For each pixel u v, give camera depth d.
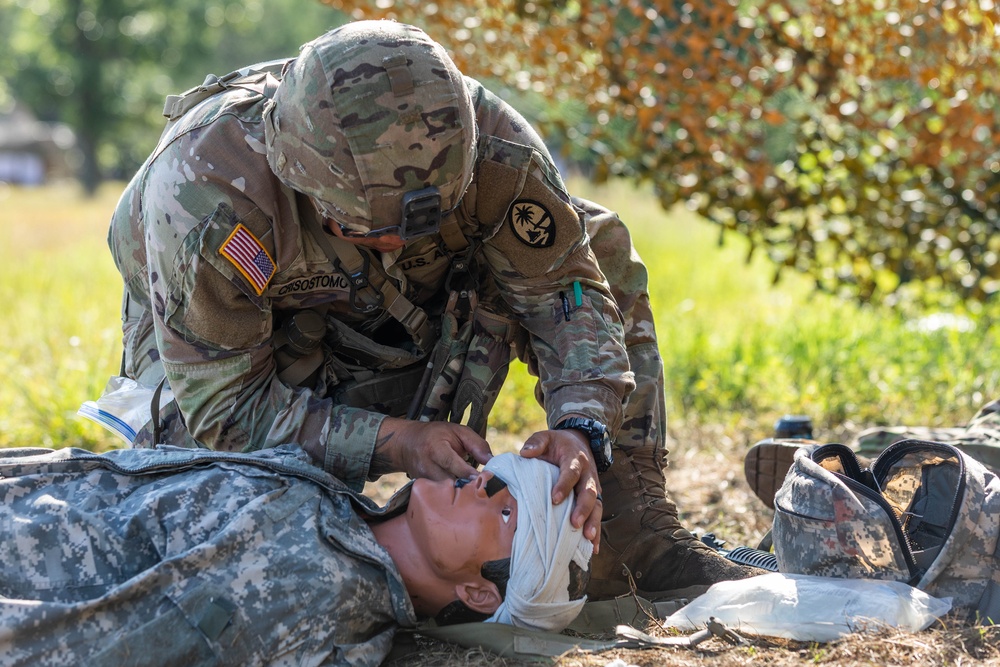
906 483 2.53
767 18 4.83
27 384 5.11
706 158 5.38
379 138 2.14
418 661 2.22
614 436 2.57
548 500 2.23
